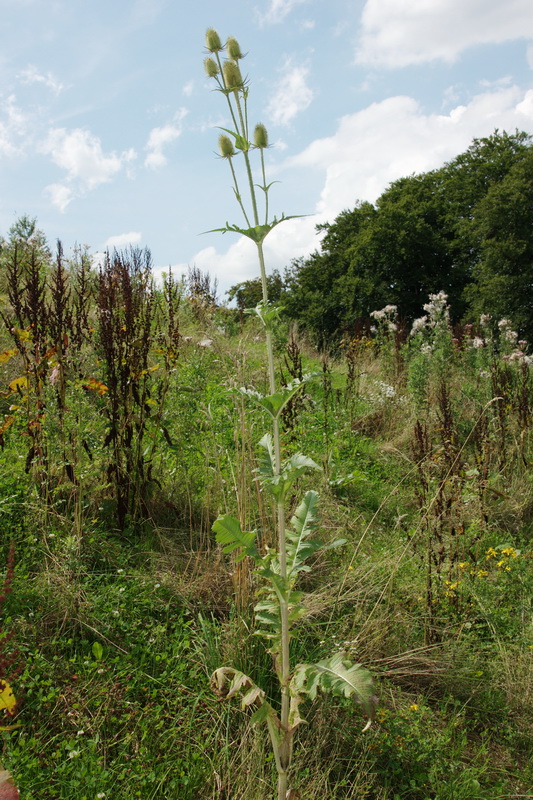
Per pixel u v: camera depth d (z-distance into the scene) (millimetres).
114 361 4969
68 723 3008
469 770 3043
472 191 33219
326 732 3105
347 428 7750
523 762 3277
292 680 2436
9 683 2973
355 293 32875
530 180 28250
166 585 4102
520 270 28297
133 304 5711
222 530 2414
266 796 2766
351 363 9570
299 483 5219
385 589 4148
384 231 31438
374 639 3752
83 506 4699
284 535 2447
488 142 35469
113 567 4254
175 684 3346
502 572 4832
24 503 4320
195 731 3098
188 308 11711
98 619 3627
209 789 2795
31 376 4832
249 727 3021
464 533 4980
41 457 4500
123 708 3139
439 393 8023
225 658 3451
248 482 4578
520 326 27531
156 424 5176
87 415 4824
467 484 5672
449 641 3951
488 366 9461
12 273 5176
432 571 4707
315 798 2795
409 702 3482
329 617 4008
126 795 2660
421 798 2979
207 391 7141
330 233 37562
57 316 5070
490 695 3658
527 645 3953
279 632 2545
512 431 7305
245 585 3668
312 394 8789
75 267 8359
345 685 2201
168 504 4984
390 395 8891
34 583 3812
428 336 12086
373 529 5605
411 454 7262
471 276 30891
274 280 39125
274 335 11180
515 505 6098
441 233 33469
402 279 32625
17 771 2650
